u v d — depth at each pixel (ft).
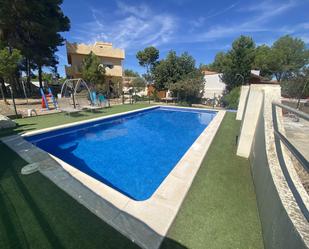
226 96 67.97
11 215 9.02
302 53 123.65
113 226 8.42
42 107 43.68
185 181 12.38
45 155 16.14
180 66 79.87
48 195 10.58
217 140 22.43
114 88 89.04
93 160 21.07
